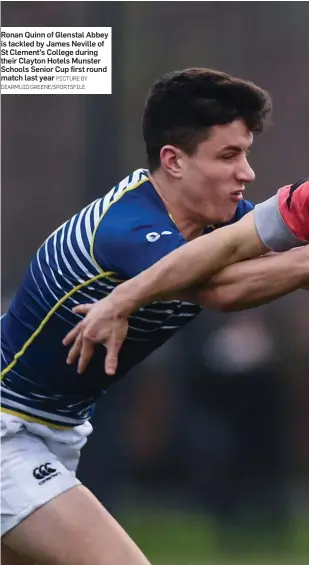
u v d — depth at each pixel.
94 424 25.05
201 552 22.58
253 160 28.88
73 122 29.03
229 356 25.08
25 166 29.03
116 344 9.87
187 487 24.89
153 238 9.98
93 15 26.78
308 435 24.62
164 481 24.95
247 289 9.71
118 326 9.84
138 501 24.91
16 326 10.97
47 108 29.08
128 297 9.80
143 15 28.55
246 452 24.66
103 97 26.36
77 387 10.94
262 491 24.50
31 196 28.88
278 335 25.67
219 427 24.81
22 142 29.11
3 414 10.99
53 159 29.03
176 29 28.84
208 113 10.14
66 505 10.56
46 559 10.51
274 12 29.56
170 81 10.31
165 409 25.08
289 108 29.27
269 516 24.27
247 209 10.98
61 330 10.61
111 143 26.30
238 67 29.41
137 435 25.08
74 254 10.37
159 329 10.70
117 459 25.00
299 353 25.52
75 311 10.18
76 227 10.46
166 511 24.69
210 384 24.89
